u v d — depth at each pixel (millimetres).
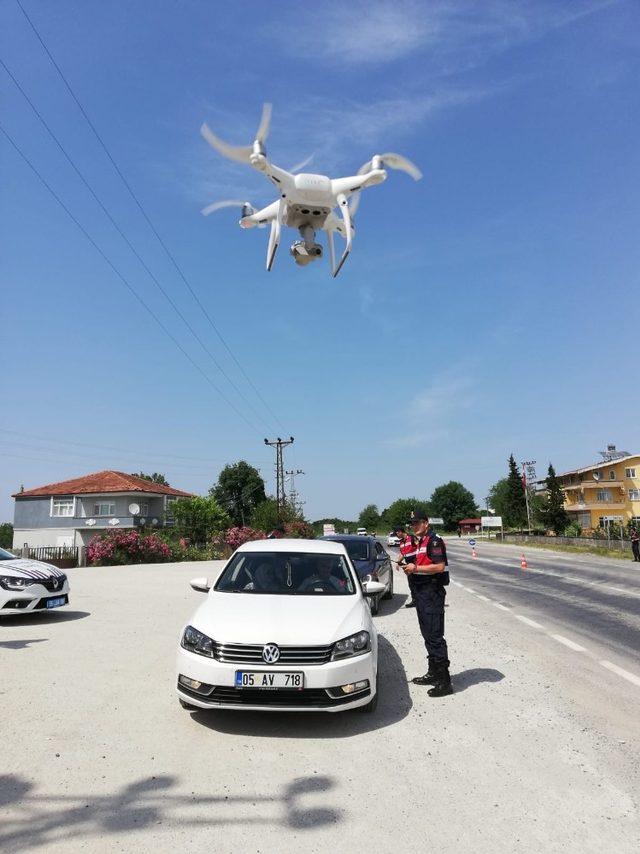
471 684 6359
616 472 71875
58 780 3832
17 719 4949
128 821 3322
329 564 6453
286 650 4758
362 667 4914
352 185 7129
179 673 4953
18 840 3102
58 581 10000
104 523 48469
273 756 4305
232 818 3381
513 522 92375
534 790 3816
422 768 4141
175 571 20625
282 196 7141
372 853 3053
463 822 3393
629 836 3266
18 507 50625
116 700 5500
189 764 4125
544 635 9352
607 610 12195
